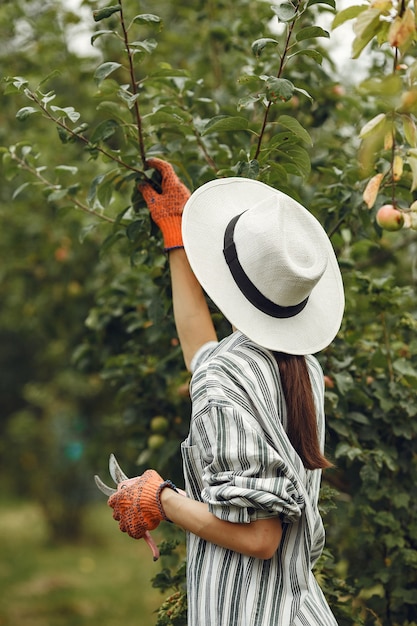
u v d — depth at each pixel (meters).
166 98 3.08
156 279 2.90
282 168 2.57
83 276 5.29
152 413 3.57
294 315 2.03
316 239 2.00
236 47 3.93
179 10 4.69
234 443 1.82
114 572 9.44
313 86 3.59
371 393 3.12
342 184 2.96
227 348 2.03
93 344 4.07
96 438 4.98
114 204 4.23
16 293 6.09
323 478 3.29
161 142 3.16
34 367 8.61
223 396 1.87
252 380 1.91
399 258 4.19
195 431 1.92
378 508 3.14
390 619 3.06
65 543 11.14
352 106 3.80
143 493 1.96
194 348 2.35
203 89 4.21
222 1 4.35
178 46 4.86
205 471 1.86
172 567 3.21
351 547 3.37
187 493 1.99
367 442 3.13
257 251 1.94
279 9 2.34
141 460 3.53
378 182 2.26
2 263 5.55
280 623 1.86
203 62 4.35
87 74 4.75
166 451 3.39
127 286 3.88
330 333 2.08
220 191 2.19
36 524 12.62
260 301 1.97
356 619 2.79
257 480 1.79
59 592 8.45
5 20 4.75
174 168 3.01
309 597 1.92
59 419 9.51
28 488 11.80
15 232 5.47
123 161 2.78
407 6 1.96
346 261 3.19
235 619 1.88
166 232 2.46
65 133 2.58
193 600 1.94
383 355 3.07
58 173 3.13
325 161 3.44
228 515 1.80
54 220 5.26
